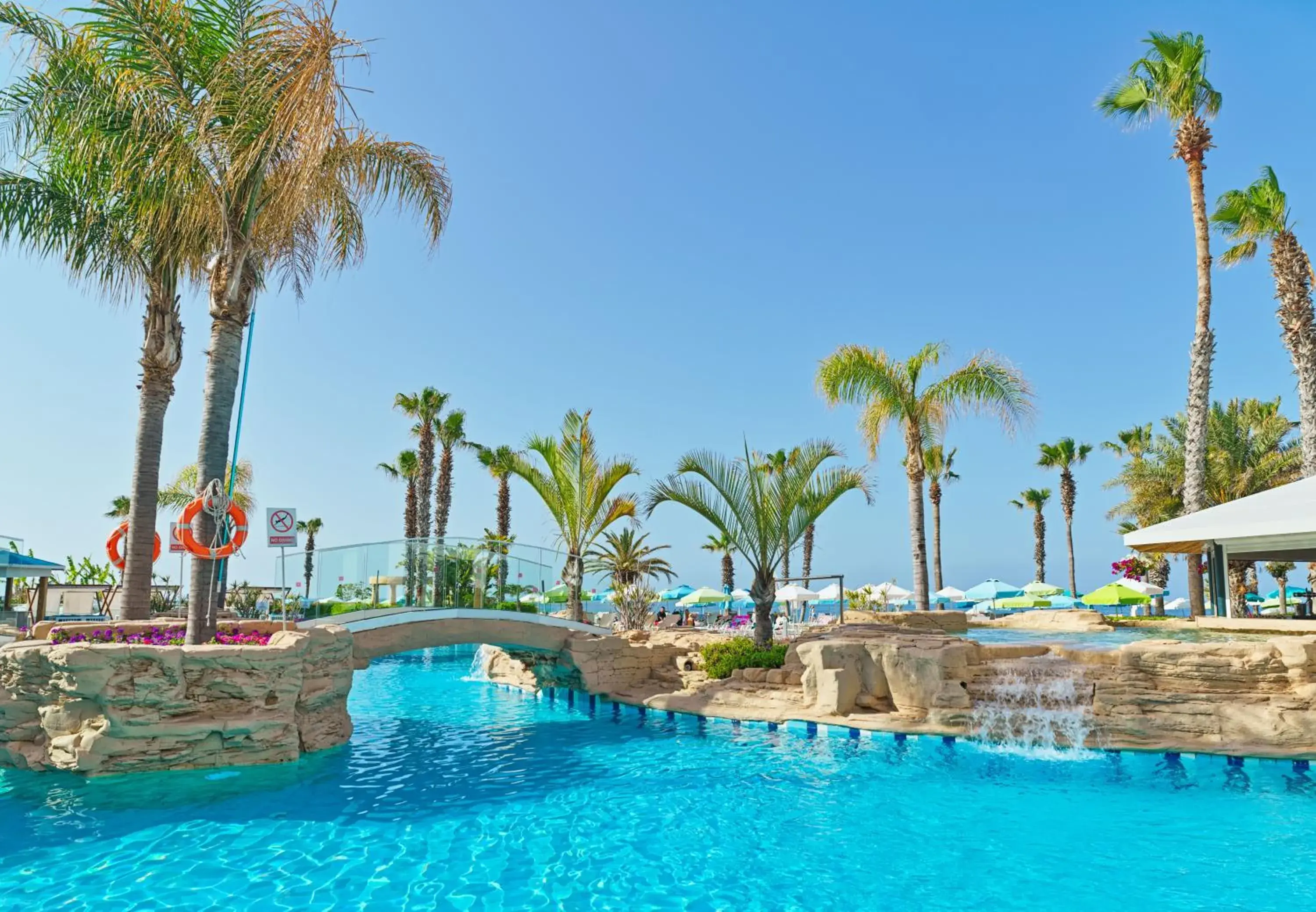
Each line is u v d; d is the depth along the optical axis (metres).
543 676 17.89
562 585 17.36
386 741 12.06
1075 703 10.84
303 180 9.75
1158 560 35.75
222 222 11.26
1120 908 5.72
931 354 19.84
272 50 9.86
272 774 9.51
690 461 15.62
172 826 7.54
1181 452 29.03
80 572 25.66
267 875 6.37
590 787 9.16
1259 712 9.77
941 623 19.36
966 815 7.96
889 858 6.79
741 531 15.46
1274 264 20.67
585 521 21.28
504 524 35.31
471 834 7.44
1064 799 8.47
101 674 8.91
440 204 12.80
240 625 12.66
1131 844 7.08
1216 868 6.47
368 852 6.94
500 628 15.62
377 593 15.11
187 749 9.41
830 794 8.77
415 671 23.25
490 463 35.16
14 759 9.34
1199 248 20.53
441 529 35.28
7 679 9.53
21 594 23.06
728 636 18.64
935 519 35.56
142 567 12.80
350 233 13.22
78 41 10.23
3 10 10.56
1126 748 10.17
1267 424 27.36
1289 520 13.10
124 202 11.77
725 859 6.81
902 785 9.09
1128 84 22.08
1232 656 10.23
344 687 11.80
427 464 34.34
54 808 8.01
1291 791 8.59
